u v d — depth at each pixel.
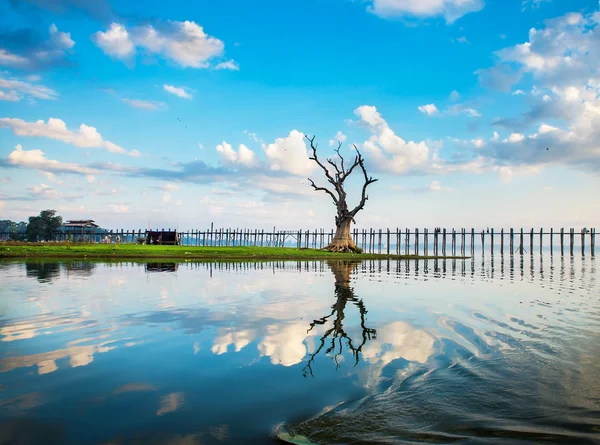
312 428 4.07
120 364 6.16
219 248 51.44
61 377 5.55
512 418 4.29
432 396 4.93
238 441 3.78
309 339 7.90
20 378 5.49
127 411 4.45
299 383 5.39
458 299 14.02
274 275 23.50
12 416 4.29
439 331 8.72
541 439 3.81
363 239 82.69
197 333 8.30
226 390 5.12
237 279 20.56
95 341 7.57
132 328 8.73
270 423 4.18
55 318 9.74
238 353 6.84
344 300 13.52
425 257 57.78
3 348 7.02
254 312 10.94
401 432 3.98
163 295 14.16
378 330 8.77
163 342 7.54
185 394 4.97
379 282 20.33
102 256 40.34
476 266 37.84
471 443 3.74
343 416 4.36
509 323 9.68
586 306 12.54
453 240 77.62
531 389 5.16
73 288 15.66
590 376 5.68
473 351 7.08
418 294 15.43
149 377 5.58
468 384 5.35
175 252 44.59
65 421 4.18
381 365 6.21
